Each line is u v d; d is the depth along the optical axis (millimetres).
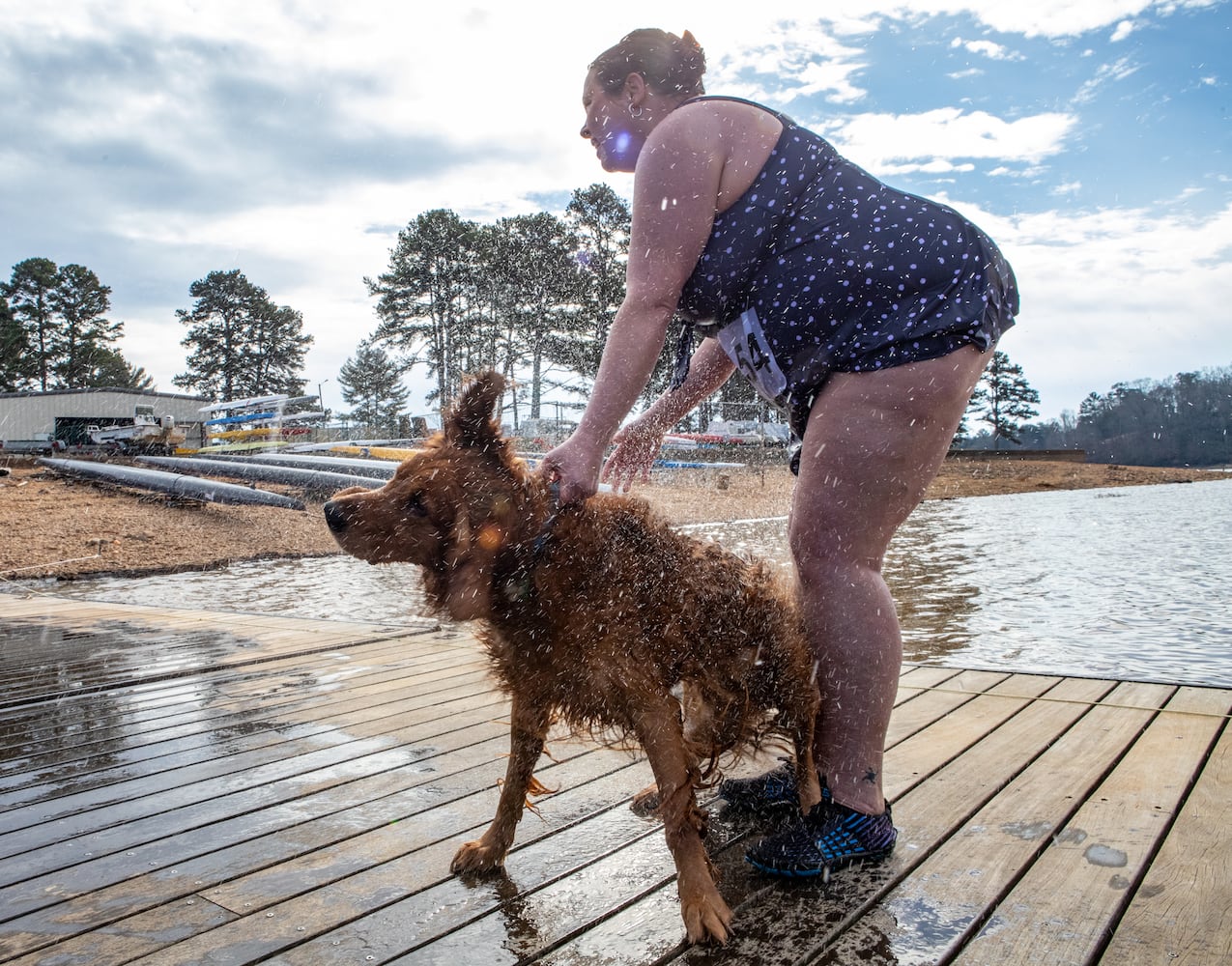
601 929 2102
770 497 18531
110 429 33312
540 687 2297
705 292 2494
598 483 2295
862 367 2328
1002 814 2645
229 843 2689
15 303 68062
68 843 2717
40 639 6777
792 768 2750
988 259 2338
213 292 67875
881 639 2363
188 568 14648
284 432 33594
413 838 2699
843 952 1932
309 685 4891
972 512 24969
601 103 2713
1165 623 7863
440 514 2246
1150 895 2111
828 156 2422
